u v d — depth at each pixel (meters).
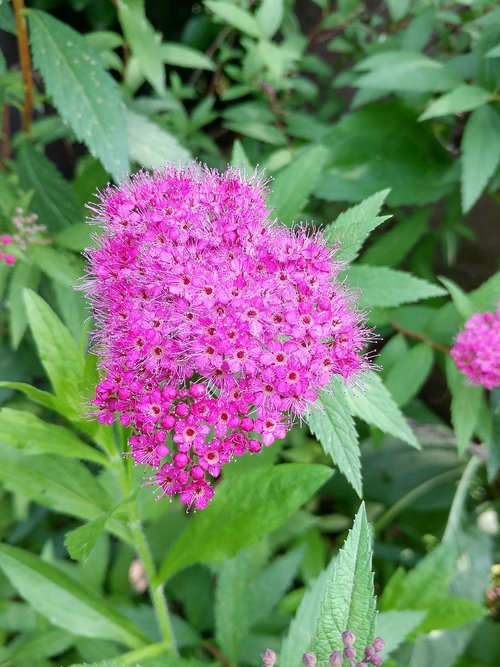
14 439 0.12
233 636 0.15
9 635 0.20
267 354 0.11
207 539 0.13
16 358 0.21
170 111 0.26
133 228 0.13
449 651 0.18
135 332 0.12
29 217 0.18
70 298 0.18
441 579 0.16
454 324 0.18
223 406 0.12
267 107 0.25
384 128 0.23
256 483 0.13
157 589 0.14
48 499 0.14
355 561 0.09
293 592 0.18
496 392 0.19
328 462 0.23
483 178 0.18
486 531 0.22
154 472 0.13
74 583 0.15
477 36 0.22
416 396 0.28
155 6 0.33
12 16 0.18
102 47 0.20
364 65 0.20
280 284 0.12
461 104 0.18
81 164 0.24
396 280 0.15
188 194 0.13
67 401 0.12
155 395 0.12
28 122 0.20
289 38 0.25
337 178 0.23
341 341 0.12
